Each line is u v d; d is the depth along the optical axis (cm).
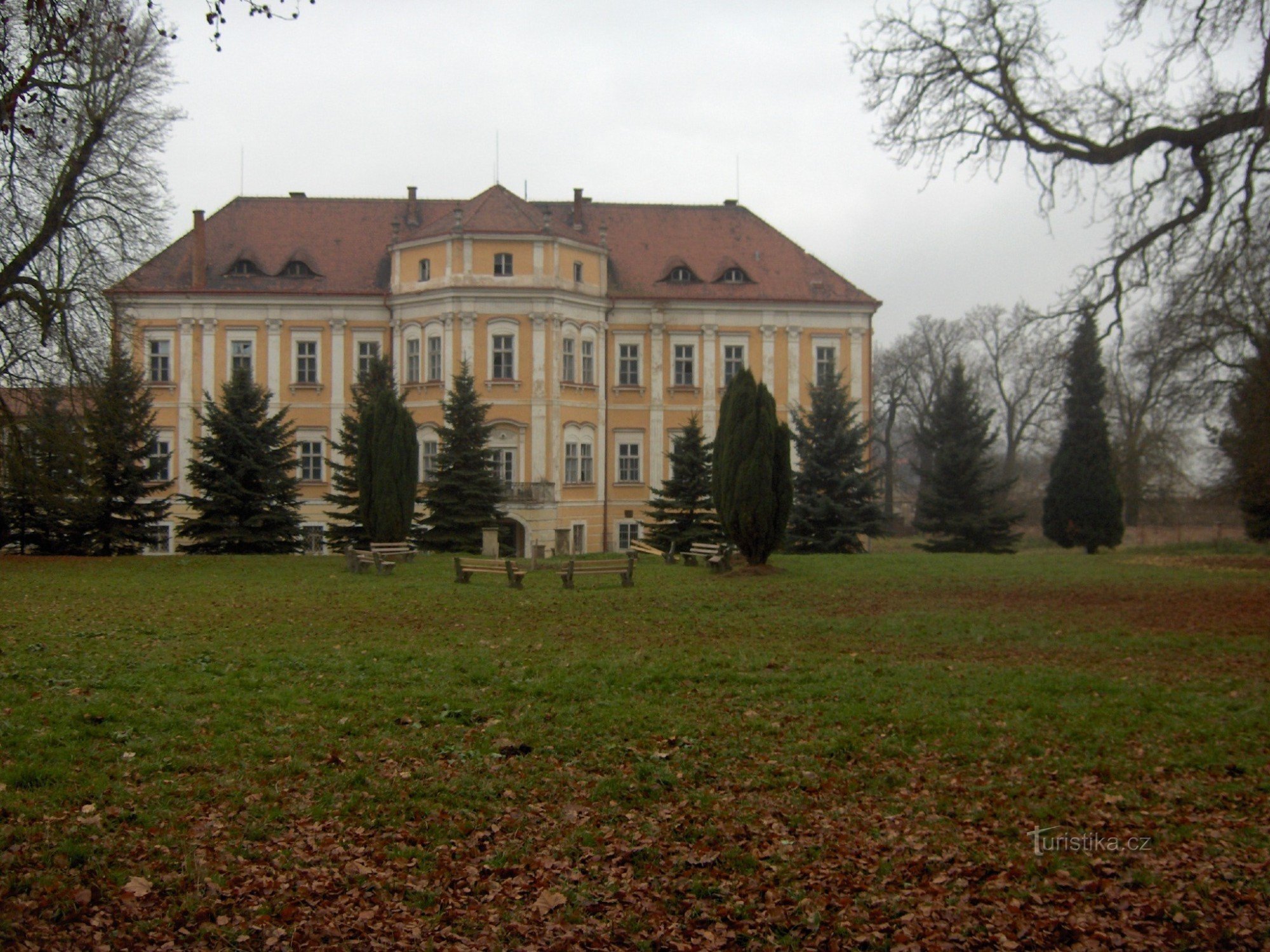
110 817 908
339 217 5938
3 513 3716
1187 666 1605
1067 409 5472
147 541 4075
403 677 1451
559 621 2017
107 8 1767
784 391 5853
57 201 3058
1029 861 876
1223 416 4131
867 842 916
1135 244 2183
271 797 980
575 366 5478
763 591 2514
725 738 1201
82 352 3272
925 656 1678
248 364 5600
